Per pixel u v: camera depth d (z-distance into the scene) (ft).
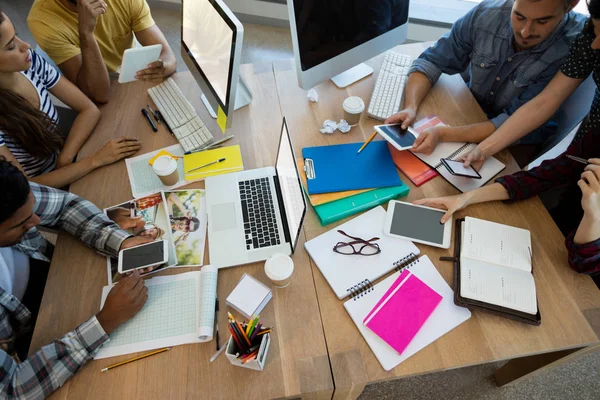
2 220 2.94
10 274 3.76
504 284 3.39
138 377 3.01
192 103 4.96
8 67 3.92
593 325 3.24
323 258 3.59
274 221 3.82
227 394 2.93
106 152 4.32
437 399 5.09
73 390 2.97
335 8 4.16
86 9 4.46
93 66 4.75
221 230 3.77
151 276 3.53
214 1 3.76
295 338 3.19
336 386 2.97
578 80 4.14
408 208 3.90
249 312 3.24
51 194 3.78
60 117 5.45
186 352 3.12
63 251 3.70
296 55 4.29
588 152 4.20
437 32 8.68
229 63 3.70
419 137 4.33
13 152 4.48
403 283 3.45
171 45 9.33
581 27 4.34
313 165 4.17
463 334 3.20
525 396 5.10
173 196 4.07
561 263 3.59
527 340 3.17
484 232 3.71
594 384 5.15
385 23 4.74
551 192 5.08
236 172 4.21
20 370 2.94
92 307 3.38
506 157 4.41
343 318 3.30
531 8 3.87
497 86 5.18
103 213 3.91
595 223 3.31
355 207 3.88
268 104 4.91
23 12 9.57
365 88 5.10
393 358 3.07
